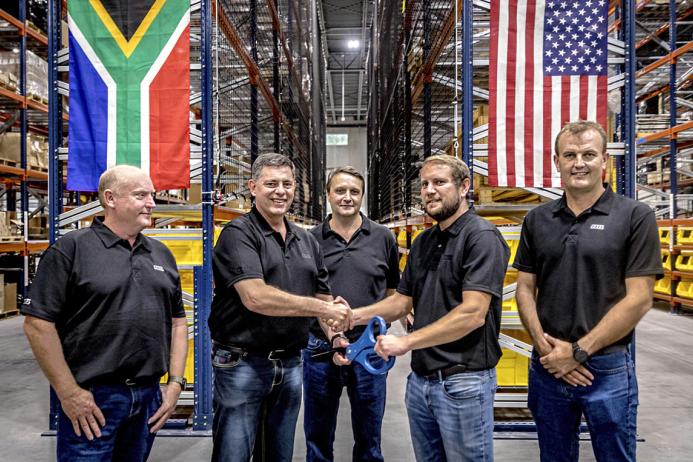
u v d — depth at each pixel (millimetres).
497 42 3904
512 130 3916
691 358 6324
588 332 2162
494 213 4672
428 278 2295
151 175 3977
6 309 9023
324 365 3051
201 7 4031
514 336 4301
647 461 3541
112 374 2021
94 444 2008
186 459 3525
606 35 3893
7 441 3881
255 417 2406
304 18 13242
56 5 4180
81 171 3994
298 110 11570
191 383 4293
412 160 8203
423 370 2209
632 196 3947
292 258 2484
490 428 2162
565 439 2287
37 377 5594
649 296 2068
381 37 12883
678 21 10781
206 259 3998
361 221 3475
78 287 2000
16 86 8727
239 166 7504
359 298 3277
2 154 8859
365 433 3043
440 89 7332
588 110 3904
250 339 2340
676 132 9484
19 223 8992
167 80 3963
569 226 2266
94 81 3980
